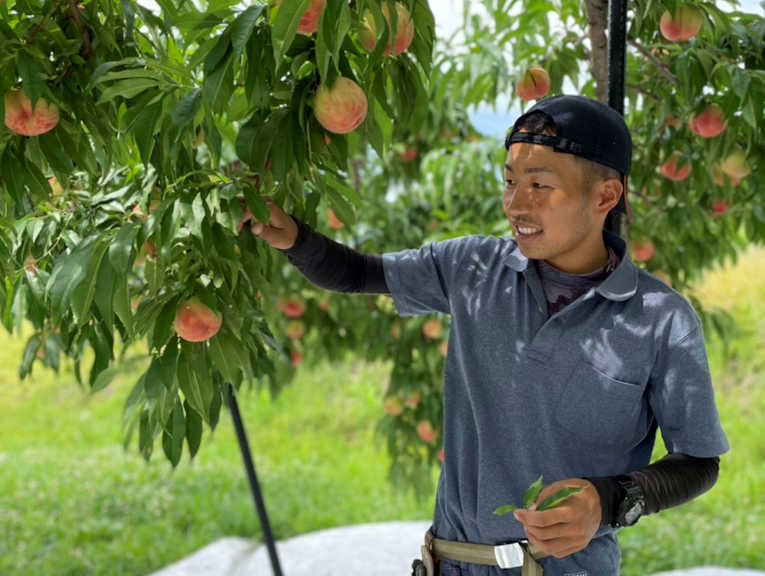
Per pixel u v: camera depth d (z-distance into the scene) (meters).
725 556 5.33
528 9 2.57
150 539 5.77
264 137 1.35
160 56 1.49
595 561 1.40
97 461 7.56
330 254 1.56
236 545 5.48
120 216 1.55
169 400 1.56
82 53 1.45
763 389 8.14
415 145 4.04
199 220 1.31
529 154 1.29
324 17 1.16
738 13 2.13
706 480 1.28
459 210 4.03
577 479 1.18
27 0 1.43
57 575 5.20
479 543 1.46
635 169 2.69
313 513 6.23
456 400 1.49
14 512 6.30
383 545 4.93
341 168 1.41
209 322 1.41
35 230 1.64
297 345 4.17
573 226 1.31
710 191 2.46
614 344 1.32
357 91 1.33
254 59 1.29
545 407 1.36
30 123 1.37
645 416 1.36
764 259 9.97
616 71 1.71
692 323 1.29
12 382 9.72
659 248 2.87
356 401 8.80
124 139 1.48
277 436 8.20
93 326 1.73
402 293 1.59
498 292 1.44
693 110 2.12
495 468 1.41
